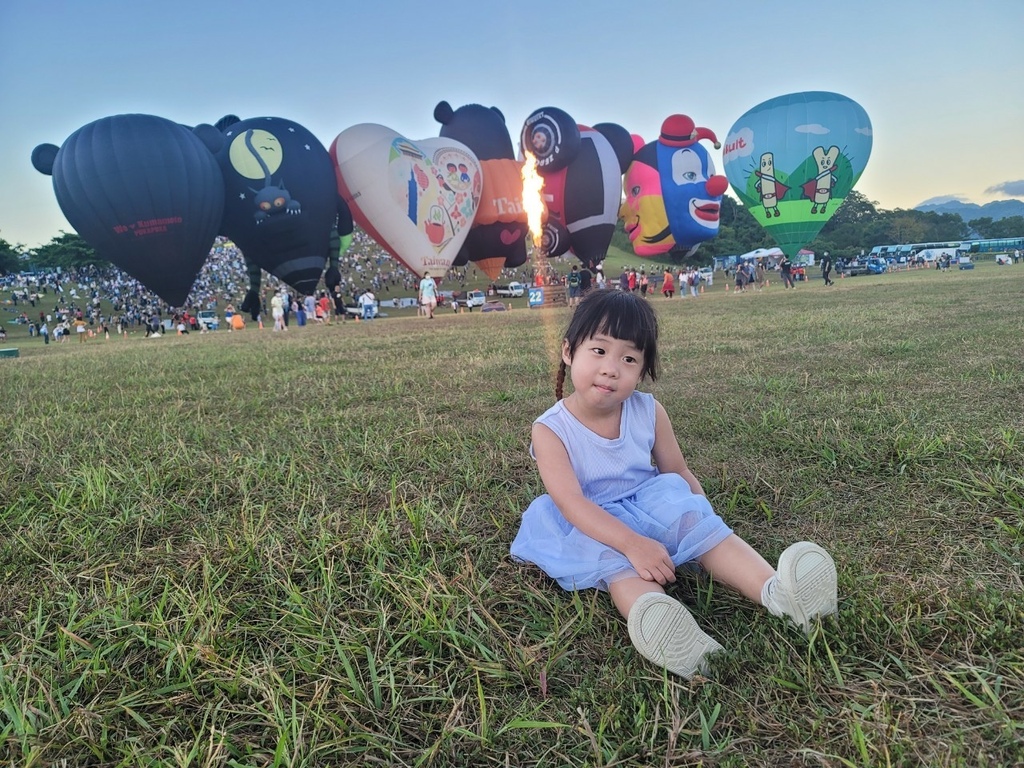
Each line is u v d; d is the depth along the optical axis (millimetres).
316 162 33250
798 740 1281
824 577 1593
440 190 38000
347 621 1804
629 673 1521
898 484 2592
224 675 1568
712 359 6262
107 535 2455
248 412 4820
